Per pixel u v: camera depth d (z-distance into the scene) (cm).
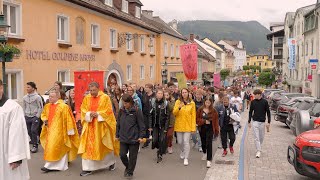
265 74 7519
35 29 1598
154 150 1180
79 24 1998
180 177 862
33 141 1103
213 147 1259
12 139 505
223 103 1111
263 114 1084
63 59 1830
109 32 2366
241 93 2888
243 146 1264
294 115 1436
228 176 870
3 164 504
